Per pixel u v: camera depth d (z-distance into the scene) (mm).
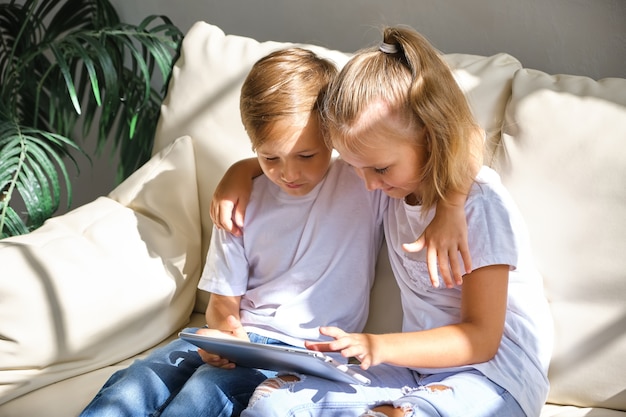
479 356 1342
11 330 1511
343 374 1293
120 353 1644
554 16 1959
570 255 1492
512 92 1623
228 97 1828
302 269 1546
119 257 1665
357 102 1329
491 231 1375
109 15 2348
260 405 1314
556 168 1518
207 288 1595
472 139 1411
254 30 2305
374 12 2145
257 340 1540
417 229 1465
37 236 1656
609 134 1497
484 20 2035
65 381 1567
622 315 1452
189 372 1499
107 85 2059
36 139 2035
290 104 1408
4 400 1512
